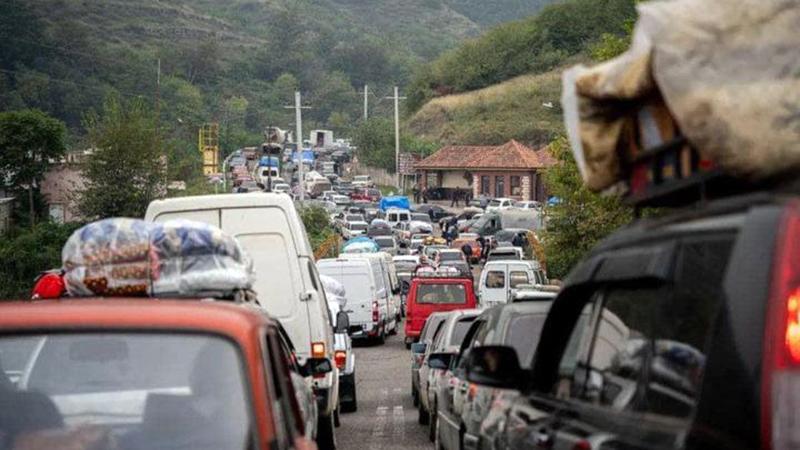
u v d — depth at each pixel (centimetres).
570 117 1288
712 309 1038
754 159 1002
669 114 1143
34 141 14725
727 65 1020
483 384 1686
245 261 2125
